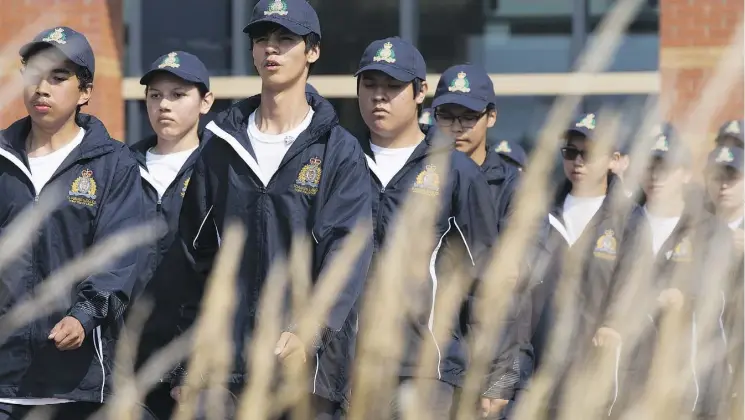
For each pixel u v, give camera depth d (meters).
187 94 17.59
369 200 12.63
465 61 29.05
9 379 13.19
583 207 15.77
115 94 29.61
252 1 29.72
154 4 29.78
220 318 6.73
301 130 12.75
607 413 6.25
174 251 13.34
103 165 13.70
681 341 6.55
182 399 6.80
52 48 13.39
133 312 13.13
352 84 29.25
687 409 6.49
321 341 10.92
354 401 6.31
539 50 28.84
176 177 16.81
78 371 13.30
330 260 11.49
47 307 12.93
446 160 13.70
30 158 13.75
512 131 28.89
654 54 27.12
